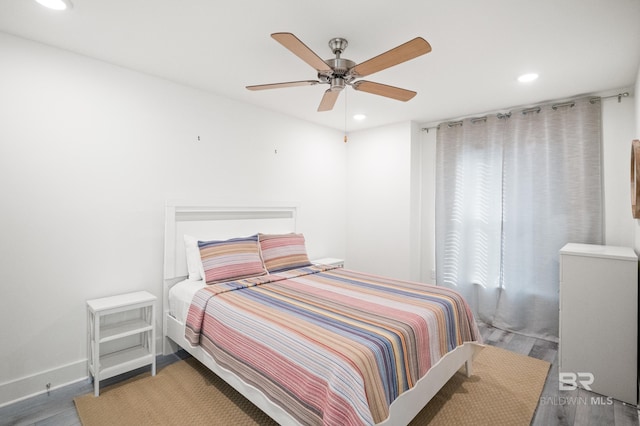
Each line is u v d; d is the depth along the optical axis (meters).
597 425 1.95
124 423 1.90
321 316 1.90
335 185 4.56
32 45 2.18
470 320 2.38
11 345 2.12
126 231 2.62
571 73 2.62
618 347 2.26
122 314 2.60
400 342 1.64
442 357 1.98
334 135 4.54
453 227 3.90
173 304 2.69
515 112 3.45
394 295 2.34
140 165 2.69
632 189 2.46
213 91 3.13
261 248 3.20
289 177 3.93
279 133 3.79
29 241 2.18
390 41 2.16
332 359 1.43
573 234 3.08
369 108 3.58
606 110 2.98
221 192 3.24
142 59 2.46
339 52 2.17
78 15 1.90
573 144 3.09
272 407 1.62
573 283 2.42
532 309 3.32
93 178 2.45
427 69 2.57
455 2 1.74
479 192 3.71
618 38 2.08
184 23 1.98
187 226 2.95
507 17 1.87
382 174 4.34
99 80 2.47
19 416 1.98
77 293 2.38
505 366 2.64
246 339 1.83
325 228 4.42
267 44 2.23
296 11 1.84
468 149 3.78
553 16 1.85
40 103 2.22
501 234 3.54
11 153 2.11
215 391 2.23
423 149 4.25
